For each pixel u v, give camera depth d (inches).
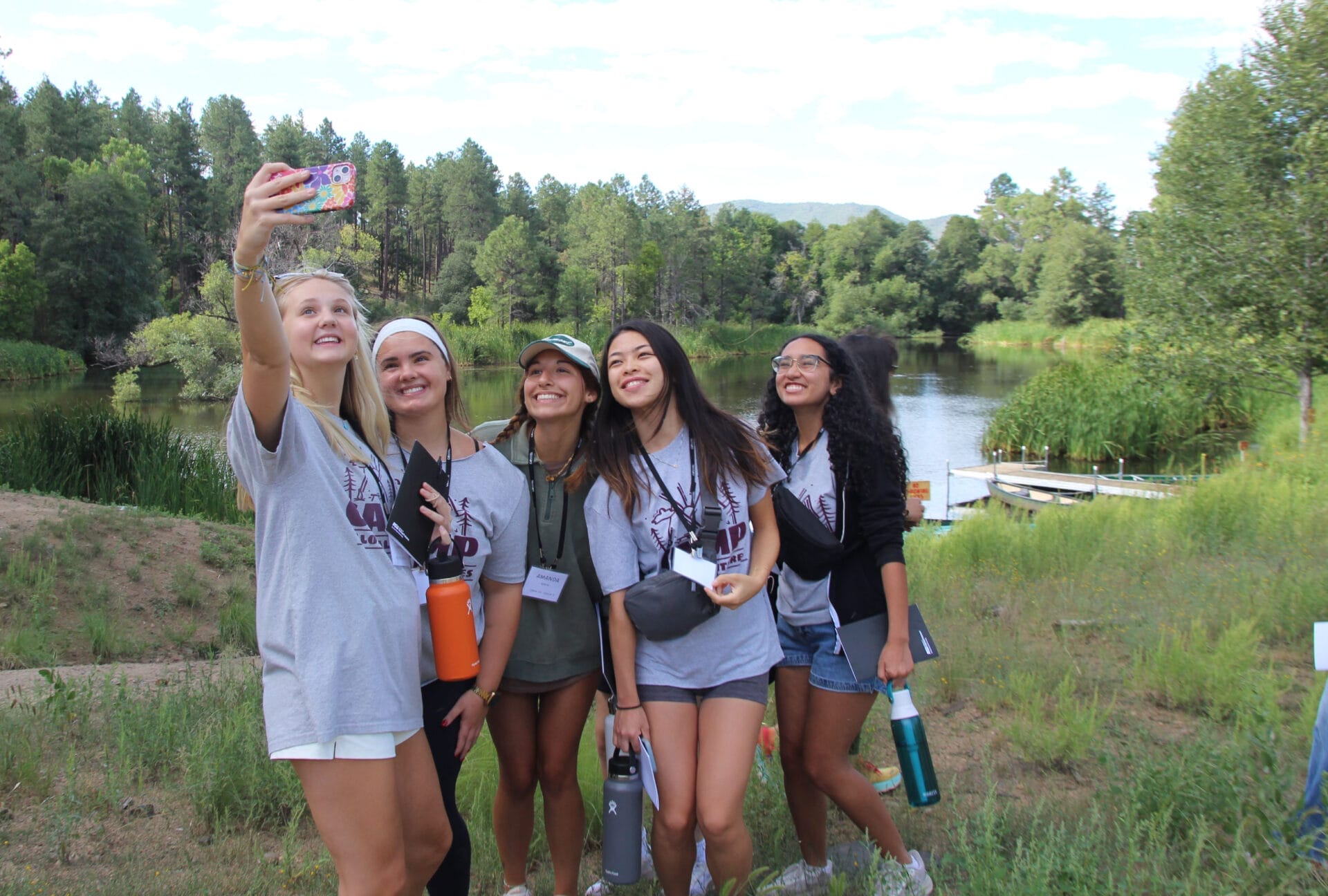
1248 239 697.6
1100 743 151.3
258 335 78.2
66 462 441.7
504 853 116.6
